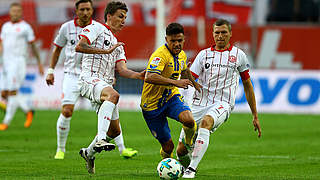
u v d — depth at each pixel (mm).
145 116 25453
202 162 31266
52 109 72312
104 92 24188
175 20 80812
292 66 76500
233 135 47531
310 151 37094
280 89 69938
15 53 49938
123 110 72938
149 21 83938
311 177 25500
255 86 70500
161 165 22234
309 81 69312
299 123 58438
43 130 49656
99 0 80375
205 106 25969
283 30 76750
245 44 76562
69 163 29781
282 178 24906
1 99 71062
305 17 81688
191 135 24578
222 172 27094
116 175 24891
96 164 29734
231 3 81500
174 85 23594
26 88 74062
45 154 34062
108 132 26781
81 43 24312
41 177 24016
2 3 84875
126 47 76750
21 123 56188
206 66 26047
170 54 24406
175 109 24484
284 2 81875
